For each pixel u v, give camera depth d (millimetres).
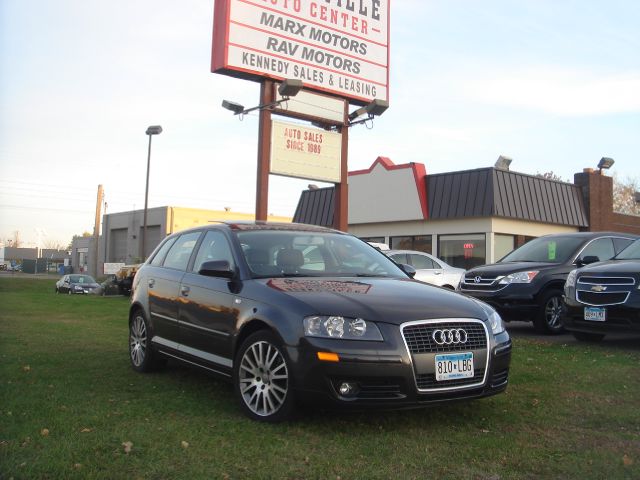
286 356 4395
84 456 3781
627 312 7773
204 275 5410
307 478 3529
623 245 11016
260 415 4590
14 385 5633
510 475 3633
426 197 23656
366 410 4238
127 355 7426
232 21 13789
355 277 5438
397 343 4285
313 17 15156
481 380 4590
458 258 22953
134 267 19719
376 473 3609
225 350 5102
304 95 15125
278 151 14633
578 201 25172
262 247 5613
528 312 9836
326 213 27250
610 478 3611
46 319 11508
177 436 4207
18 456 3758
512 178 22359
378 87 16500
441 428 4508
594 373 6418
